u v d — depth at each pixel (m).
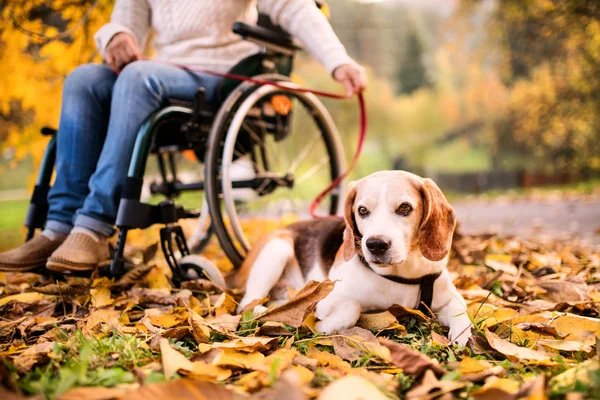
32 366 1.61
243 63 2.91
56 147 2.91
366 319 2.02
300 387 1.30
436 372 1.48
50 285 2.40
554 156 16.81
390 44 27.03
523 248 3.70
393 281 2.05
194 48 2.94
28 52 4.32
